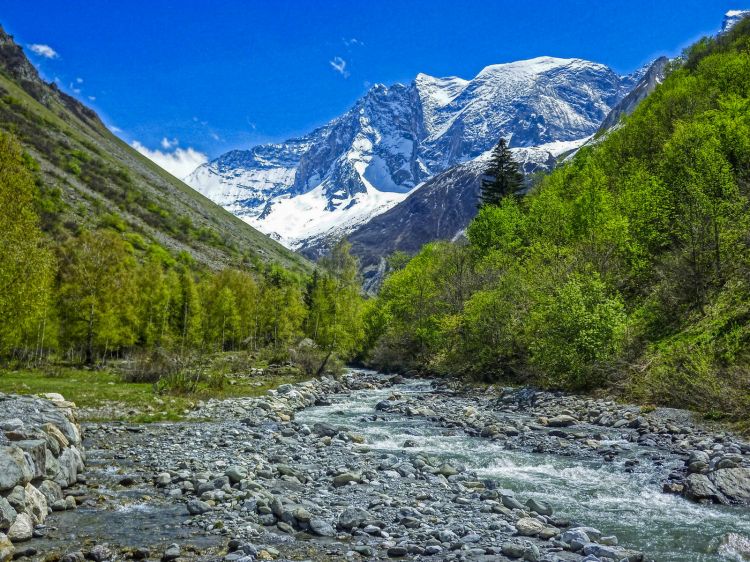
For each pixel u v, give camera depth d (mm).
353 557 10125
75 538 10773
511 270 48562
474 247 72500
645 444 21109
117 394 31578
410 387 49812
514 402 34125
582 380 33875
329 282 58344
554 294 39594
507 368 44250
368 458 19156
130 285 64500
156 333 68375
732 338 26141
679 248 39000
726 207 35125
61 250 61281
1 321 34000
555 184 75250
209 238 180875
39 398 19125
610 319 33719
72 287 55594
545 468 18297
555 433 23828
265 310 91312
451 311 59625
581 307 34344
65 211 125062
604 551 10336
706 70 72188
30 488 12008
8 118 164750
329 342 56875
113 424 24250
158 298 69812
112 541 10656
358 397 42312
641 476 16922
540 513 13328
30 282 31844
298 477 16047
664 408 25562
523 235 67250
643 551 11055
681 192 40469
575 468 18156
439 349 60812
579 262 43125
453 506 13484
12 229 30938
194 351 53750
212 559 9789
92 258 56219
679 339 30438
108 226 130875
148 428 23828
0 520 10391
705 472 16219
